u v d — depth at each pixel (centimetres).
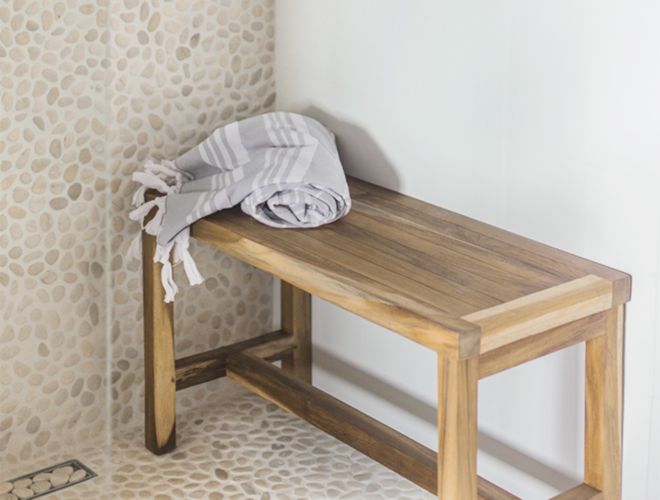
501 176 180
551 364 180
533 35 170
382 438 184
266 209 184
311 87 214
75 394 211
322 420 196
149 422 210
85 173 201
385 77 197
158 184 196
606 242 167
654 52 155
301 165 182
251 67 218
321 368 229
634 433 169
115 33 197
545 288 157
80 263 205
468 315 146
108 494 197
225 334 231
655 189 159
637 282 164
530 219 178
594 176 167
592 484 169
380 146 201
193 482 202
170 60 206
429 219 186
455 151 187
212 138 194
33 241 198
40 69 190
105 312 211
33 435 207
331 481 203
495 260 167
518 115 175
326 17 206
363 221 184
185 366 212
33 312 202
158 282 201
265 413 227
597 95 163
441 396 146
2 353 200
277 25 219
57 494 197
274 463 208
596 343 164
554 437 183
